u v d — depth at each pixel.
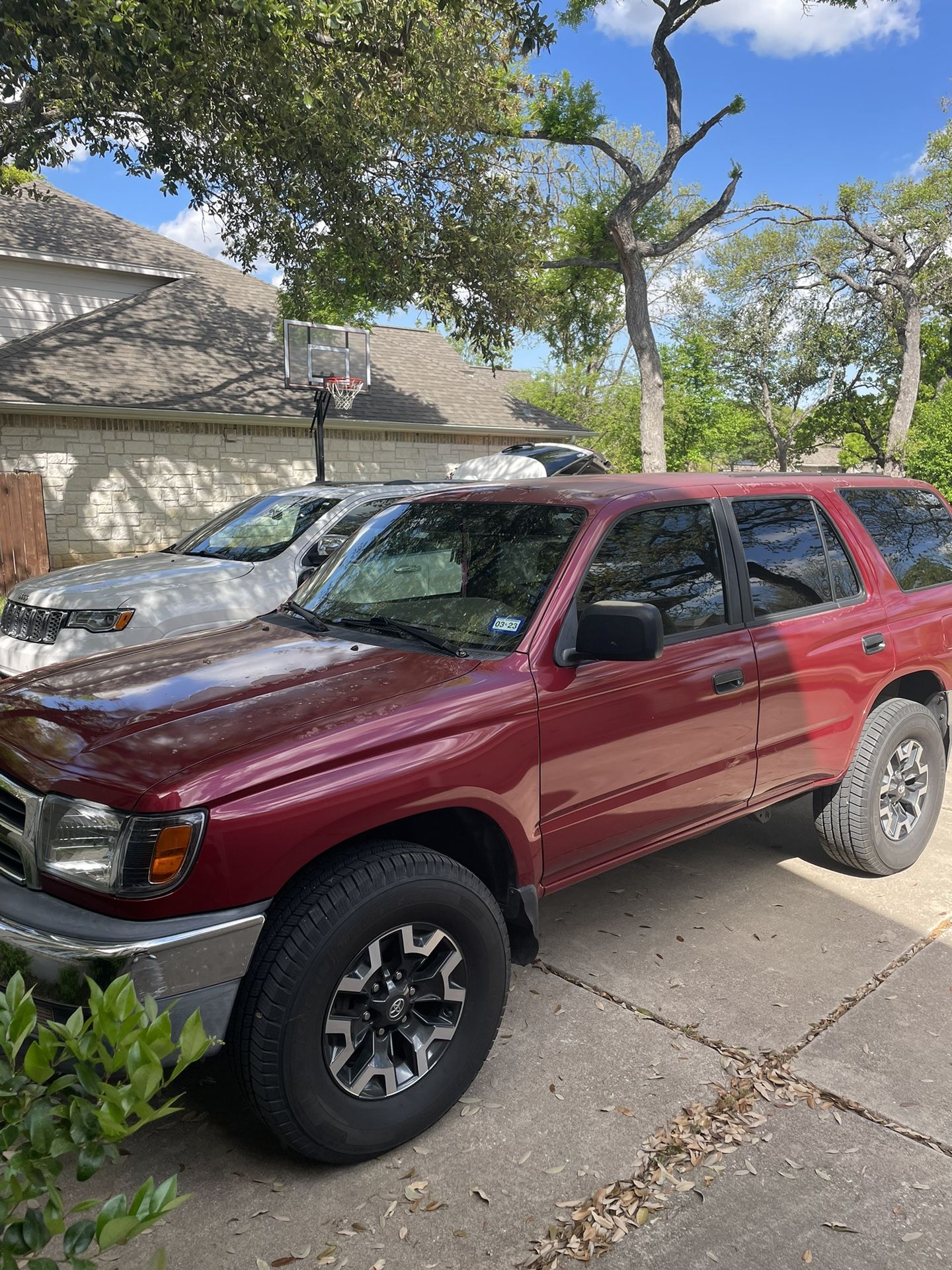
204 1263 2.28
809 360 36.53
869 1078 2.99
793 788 4.08
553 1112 2.84
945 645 4.68
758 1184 2.54
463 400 20.88
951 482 26.44
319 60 10.79
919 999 3.45
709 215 19.80
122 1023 1.34
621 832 3.37
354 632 3.46
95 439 15.32
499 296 14.95
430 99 12.39
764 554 3.94
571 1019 3.32
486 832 3.02
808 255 34.12
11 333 17.20
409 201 13.88
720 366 37.56
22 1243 1.28
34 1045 1.33
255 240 14.28
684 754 3.48
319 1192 2.52
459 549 3.56
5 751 2.70
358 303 15.76
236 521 8.01
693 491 3.74
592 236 21.95
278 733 2.57
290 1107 2.41
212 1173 2.60
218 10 9.33
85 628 6.40
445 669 3.01
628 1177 2.57
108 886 2.32
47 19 8.78
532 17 11.29
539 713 2.97
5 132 11.03
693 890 4.41
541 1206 2.47
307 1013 2.39
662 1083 2.97
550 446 16.22
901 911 4.20
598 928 4.01
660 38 19.00
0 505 13.24
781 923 4.05
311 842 2.44
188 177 12.50
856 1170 2.60
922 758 4.62
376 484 8.32
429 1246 2.33
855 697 4.22
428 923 2.64
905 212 29.89
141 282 18.81
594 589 3.25
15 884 2.52
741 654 3.66
